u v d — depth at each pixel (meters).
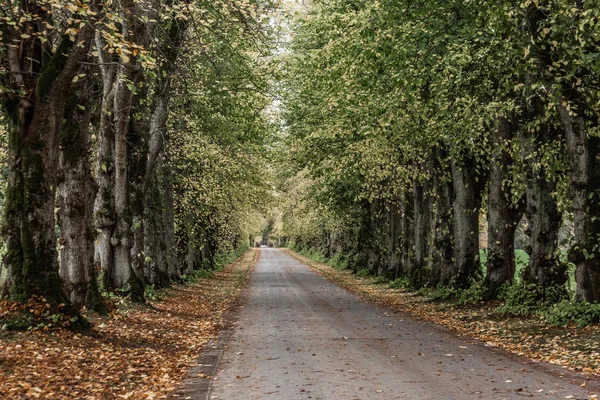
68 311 11.85
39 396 7.57
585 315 14.19
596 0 12.04
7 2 11.43
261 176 36.72
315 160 31.31
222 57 23.00
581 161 14.78
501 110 17.19
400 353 12.18
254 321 18.25
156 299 22.44
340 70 21.22
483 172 24.20
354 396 8.38
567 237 17.70
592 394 8.38
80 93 14.79
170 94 22.59
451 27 17.09
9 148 11.77
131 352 11.44
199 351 12.57
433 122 19.11
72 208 15.01
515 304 17.70
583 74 14.66
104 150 19.30
